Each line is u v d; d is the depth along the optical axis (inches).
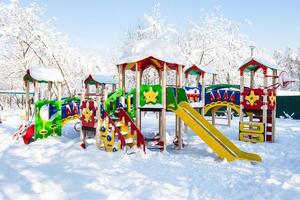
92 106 374.9
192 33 1155.3
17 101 1625.2
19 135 453.7
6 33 935.7
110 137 354.3
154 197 203.3
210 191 221.5
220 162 333.4
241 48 1145.4
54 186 217.2
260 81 1127.0
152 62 451.5
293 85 2014.0
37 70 449.7
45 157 324.8
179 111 384.5
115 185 229.3
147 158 328.5
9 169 263.3
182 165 303.6
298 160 342.0
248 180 252.7
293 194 211.6
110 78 684.7
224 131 585.9
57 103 461.7
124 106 400.2
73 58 1290.6
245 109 486.0
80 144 380.8
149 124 723.4
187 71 622.8
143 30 1111.0
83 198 198.4
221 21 1121.4
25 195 197.2
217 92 622.8
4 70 1144.2
